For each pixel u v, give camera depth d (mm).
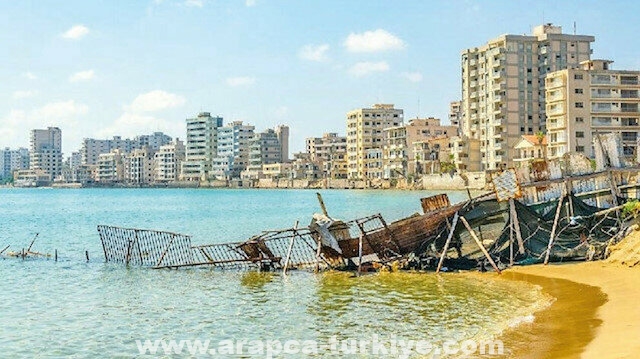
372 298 36000
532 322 27500
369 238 46031
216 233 88000
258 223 107312
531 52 193000
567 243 44344
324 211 47656
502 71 191000
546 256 42938
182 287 42125
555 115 162250
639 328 24203
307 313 32781
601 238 44938
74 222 116625
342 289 39438
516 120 190875
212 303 36438
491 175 46406
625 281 34625
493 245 44594
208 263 48812
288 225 101688
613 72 160625
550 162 45938
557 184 45750
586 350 22000
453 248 45656
